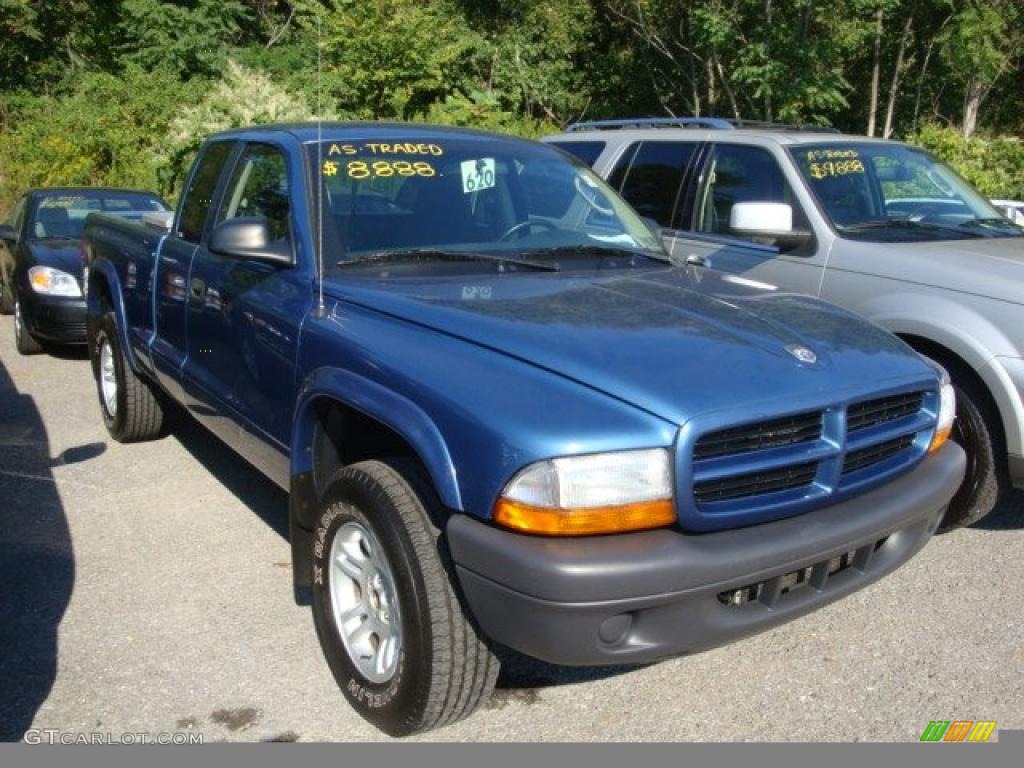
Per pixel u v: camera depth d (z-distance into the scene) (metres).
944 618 4.12
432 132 4.61
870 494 3.25
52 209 9.77
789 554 2.91
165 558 4.65
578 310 3.37
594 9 24.28
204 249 4.75
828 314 3.69
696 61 23.42
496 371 2.95
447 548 2.96
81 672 3.63
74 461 6.03
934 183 6.11
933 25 20.58
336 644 3.42
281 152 4.33
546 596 2.66
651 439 2.75
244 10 23.06
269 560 4.63
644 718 3.42
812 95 18.36
